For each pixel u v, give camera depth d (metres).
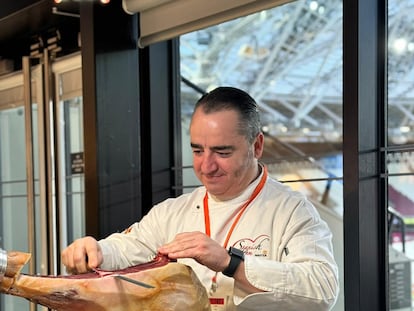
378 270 1.60
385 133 1.61
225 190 1.39
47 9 2.35
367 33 1.56
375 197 1.59
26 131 2.66
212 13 1.93
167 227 1.55
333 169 3.61
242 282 1.22
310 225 1.36
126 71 2.28
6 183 3.27
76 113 2.57
